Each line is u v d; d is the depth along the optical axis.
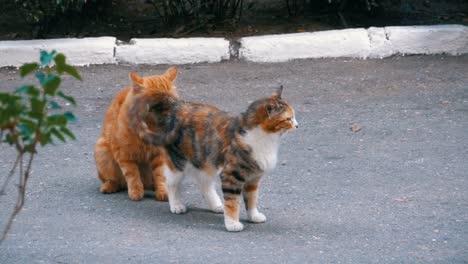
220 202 7.17
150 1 12.95
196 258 6.03
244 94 10.66
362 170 8.12
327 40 11.98
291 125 6.35
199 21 12.99
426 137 9.02
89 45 11.84
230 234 6.55
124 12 13.87
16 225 6.78
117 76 11.44
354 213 7.01
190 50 11.96
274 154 6.47
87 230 6.66
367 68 11.54
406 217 6.89
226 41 12.04
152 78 7.43
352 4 13.55
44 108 4.41
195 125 6.70
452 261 6.00
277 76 11.33
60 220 6.91
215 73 11.51
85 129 9.57
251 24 13.27
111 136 7.47
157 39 12.09
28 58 11.76
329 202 7.29
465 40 12.01
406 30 12.02
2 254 6.14
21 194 4.86
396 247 6.27
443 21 13.35
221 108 10.14
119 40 12.54
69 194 7.61
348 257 6.07
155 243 6.35
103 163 7.59
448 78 11.03
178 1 12.77
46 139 4.38
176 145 6.80
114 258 6.04
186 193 7.69
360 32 12.03
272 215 7.00
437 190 7.52
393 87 10.77
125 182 7.73
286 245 6.30
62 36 12.95
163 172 7.48
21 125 4.27
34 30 12.84
